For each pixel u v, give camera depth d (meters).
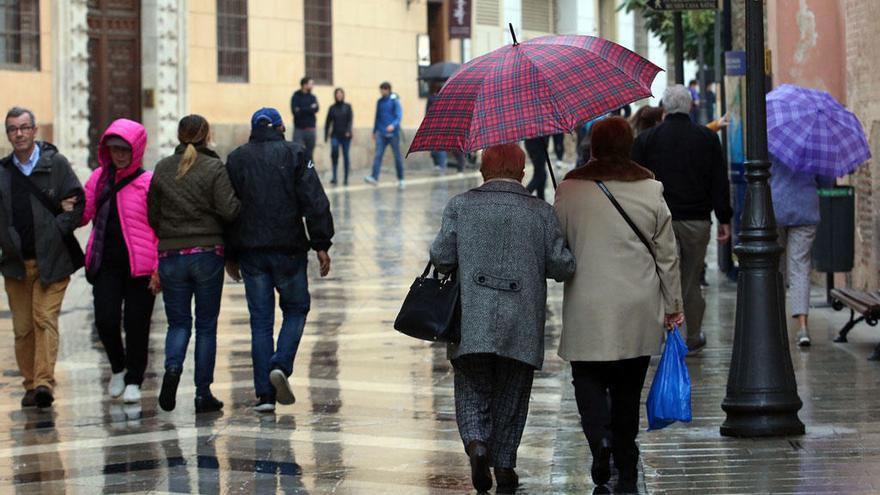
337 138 89.12
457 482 21.56
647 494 19.70
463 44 114.00
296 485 21.58
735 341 23.36
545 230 20.50
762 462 21.22
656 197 20.44
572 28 133.00
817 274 43.88
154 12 85.44
